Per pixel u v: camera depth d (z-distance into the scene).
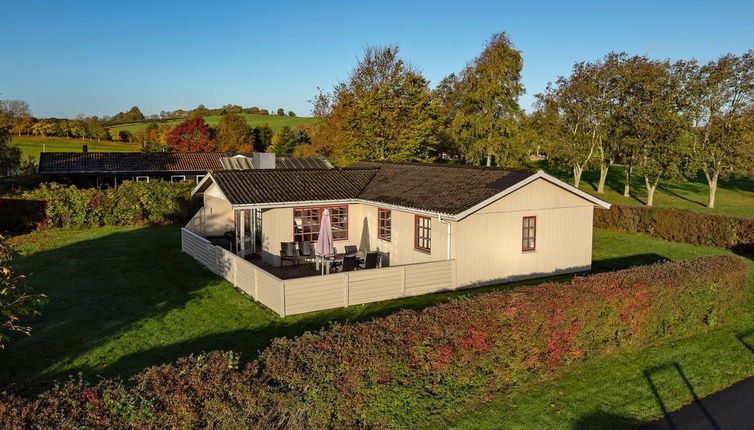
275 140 77.94
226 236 22.41
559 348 9.55
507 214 17.05
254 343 11.34
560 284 10.56
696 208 40.84
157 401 5.95
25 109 91.06
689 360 10.52
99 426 5.53
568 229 18.67
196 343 11.32
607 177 61.47
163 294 15.12
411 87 42.59
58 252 21.06
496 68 50.75
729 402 8.88
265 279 13.88
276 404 6.63
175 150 78.50
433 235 17.03
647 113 41.06
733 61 38.31
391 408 7.39
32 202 26.59
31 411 5.37
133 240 24.03
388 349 7.42
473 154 52.97
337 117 51.66
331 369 6.96
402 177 21.48
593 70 48.00
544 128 50.31
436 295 15.44
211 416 6.22
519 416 8.12
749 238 22.42
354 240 21.19
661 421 8.22
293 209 19.66
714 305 12.35
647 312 10.98
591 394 8.96
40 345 10.99
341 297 13.98
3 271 7.95
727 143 38.91
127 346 11.06
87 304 14.05
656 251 22.77
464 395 8.27
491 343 8.56
